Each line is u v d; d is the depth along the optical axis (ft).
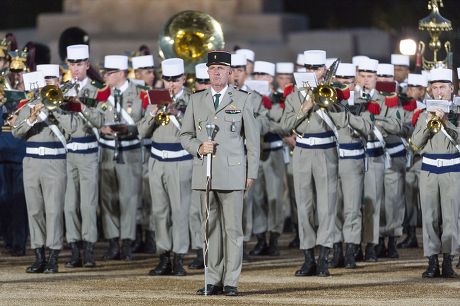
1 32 384.27
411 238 229.86
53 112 189.06
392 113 203.62
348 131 196.85
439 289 172.14
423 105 206.69
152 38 369.91
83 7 378.12
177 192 187.21
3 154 214.28
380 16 417.28
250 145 165.17
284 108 188.34
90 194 200.85
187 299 162.20
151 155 189.37
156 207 188.55
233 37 373.81
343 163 196.85
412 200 228.63
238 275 165.68
